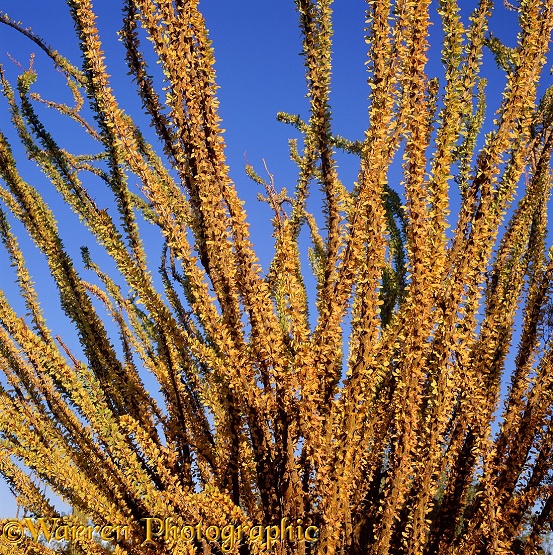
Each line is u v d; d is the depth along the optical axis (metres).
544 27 3.20
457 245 3.47
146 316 5.29
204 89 3.16
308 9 3.18
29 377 3.86
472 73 3.17
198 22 3.13
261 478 3.64
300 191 3.87
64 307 4.56
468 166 3.84
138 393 4.45
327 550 3.29
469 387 3.73
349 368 3.32
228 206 3.25
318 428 3.32
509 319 4.41
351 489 3.76
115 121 3.31
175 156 3.46
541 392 4.36
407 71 3.05
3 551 3.53
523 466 4.39
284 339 4.19
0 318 3.60
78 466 3.78
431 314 3.41
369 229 3.16
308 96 3.28
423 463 3.58
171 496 3.44
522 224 4.49
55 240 4.43
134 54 3.38
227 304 3.46
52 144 4.19
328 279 3.47
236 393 3.58
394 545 4.27
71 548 4.13
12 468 3.90
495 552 3.88
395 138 3.13
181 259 3.40
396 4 3.05
